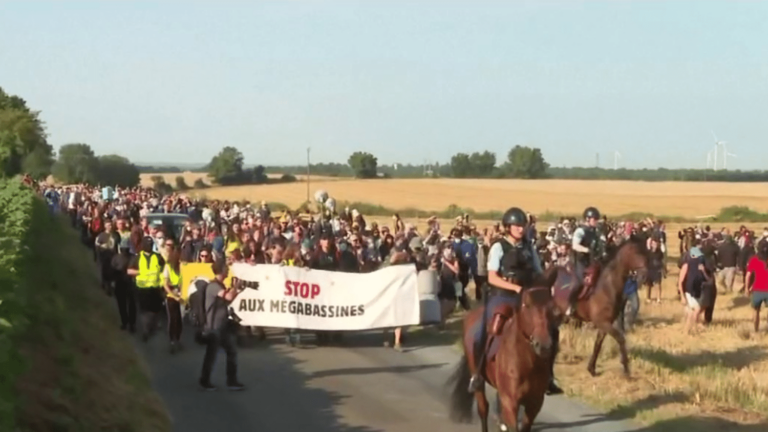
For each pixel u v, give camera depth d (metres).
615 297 14.59
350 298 18.09
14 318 7.20
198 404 12.88
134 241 18.97
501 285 9.72
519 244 10.00
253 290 17.98
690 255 20.66
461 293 22.53
